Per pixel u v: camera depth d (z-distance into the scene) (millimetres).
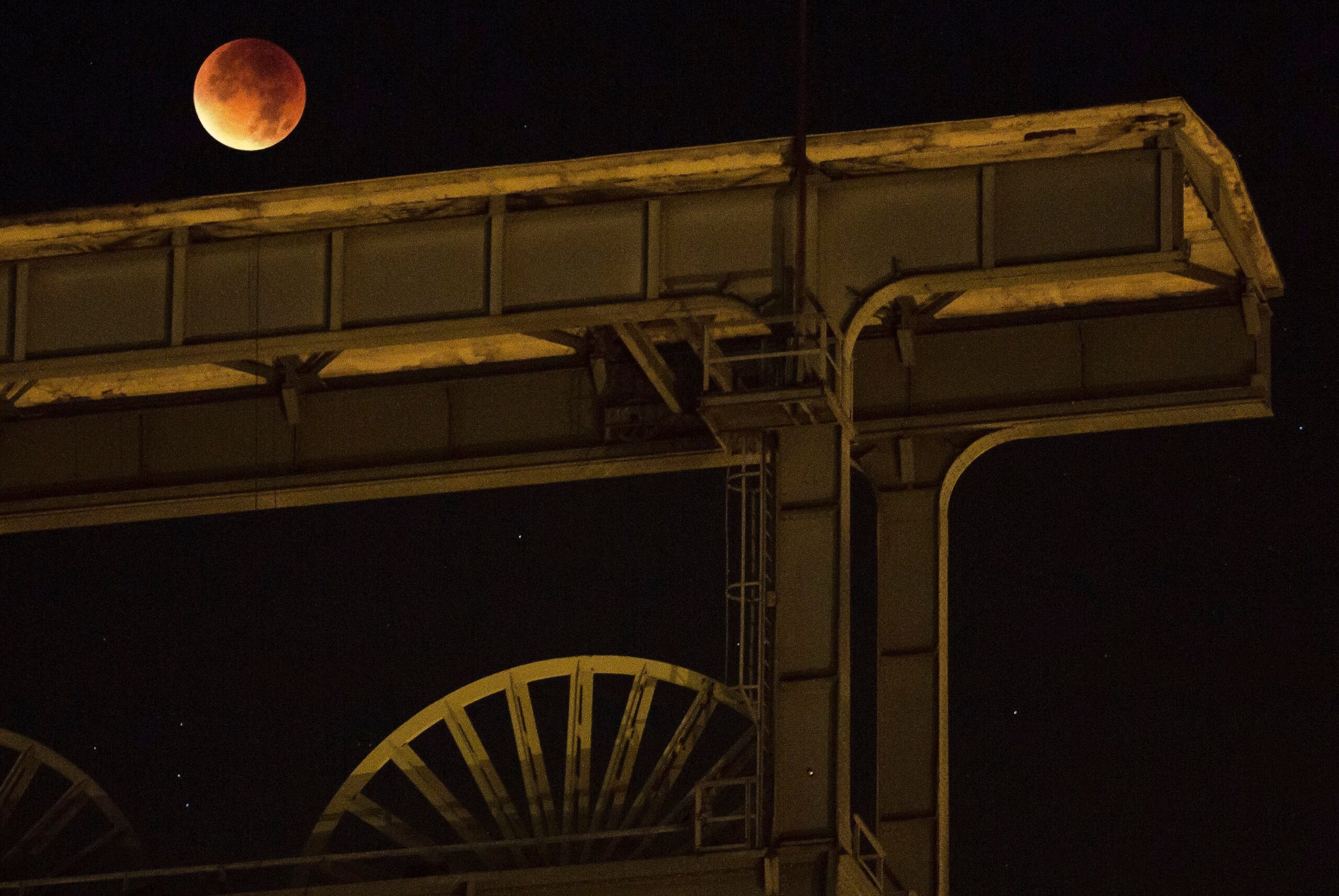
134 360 105125
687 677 111812
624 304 101125
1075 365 117688
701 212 101812
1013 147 99500
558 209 102688
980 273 99312
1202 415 116500
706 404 97938
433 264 103250
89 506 124750
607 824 110188
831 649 98125
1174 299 117250
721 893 96625
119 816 117125
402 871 111188
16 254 107250
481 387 122375
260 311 104438
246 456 124062
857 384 119812
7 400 120750
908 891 115188
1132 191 98688
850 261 100438
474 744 113250
